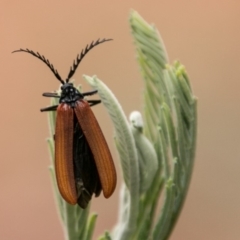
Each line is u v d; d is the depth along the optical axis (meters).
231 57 0.24
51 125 0.13
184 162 0.12
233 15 0.24
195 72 0.24
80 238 0.12
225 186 0.24
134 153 0.12
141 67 0.13
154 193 0.12
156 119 0.13
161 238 0.12
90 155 0.13
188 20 0.24
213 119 0.24
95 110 0.22
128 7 0.24
